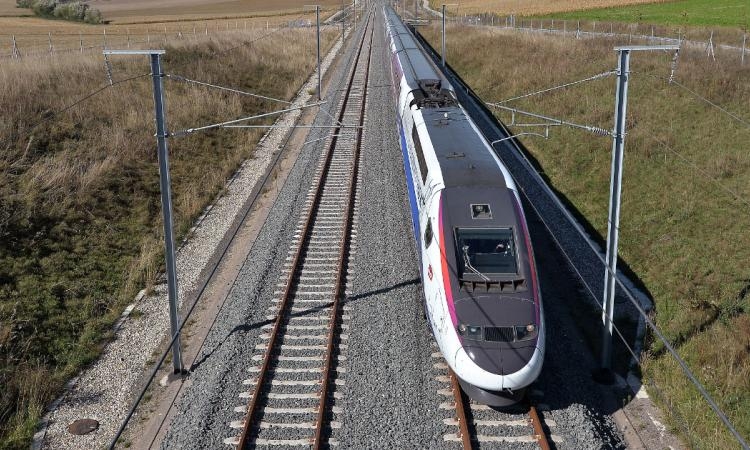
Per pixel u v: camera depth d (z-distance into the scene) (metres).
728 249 16.83
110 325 14.65
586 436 10.48
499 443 10.37
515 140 28.56
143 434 11.09
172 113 28.44
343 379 12.11
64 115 24.20
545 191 22.36
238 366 12.52
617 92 11.43
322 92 38.56
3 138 20.80
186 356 13.27
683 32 46.44
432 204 13.06
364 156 25.86
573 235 18.80
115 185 21.23
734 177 20.28
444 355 11.34
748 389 11.79
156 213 20.73
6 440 10.82
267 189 23.16
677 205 19.55
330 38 61.56
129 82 30.59
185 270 17.22
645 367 12.56
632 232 18.89
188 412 11.30
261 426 10.82
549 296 15.42
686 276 16.12
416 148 17.09
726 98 26.34
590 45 40.03
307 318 14.26
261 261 17.02
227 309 14.72
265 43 49.72
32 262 16.19
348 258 17.16
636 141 23.95
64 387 12.48
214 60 39.25
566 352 13.12
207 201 22.06
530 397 11.53
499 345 10.64
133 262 17.28
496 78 38.44
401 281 15.79
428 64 26.08
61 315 14.70
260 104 34.75
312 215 20.06
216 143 27.75
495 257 11.70
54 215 18.19
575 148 25.77
